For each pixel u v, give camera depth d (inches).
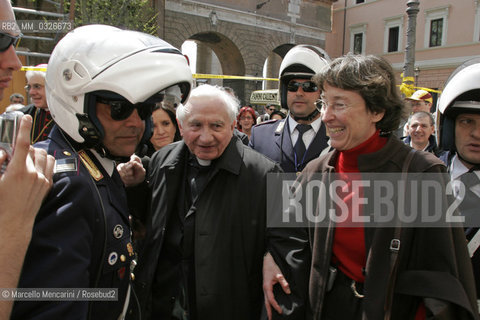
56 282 33.8
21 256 32.1
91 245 39.9
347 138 51.6
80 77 39.8
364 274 50.1
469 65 58.9
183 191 66.2
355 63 49.6
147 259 63.9
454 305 45.5
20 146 32.0
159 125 105.0
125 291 47.0
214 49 794.2
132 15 396.8
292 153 93.8
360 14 1005.2
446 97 60.6
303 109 92.6
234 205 61.9
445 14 832.9
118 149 45.1
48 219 35.5
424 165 48.8
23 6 302.7
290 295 56.6
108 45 40.6
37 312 33.4
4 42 39.1
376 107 50.2
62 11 192.4
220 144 62.2
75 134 41.9
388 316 46.3
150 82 39.9
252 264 62.6
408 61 256.2
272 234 61.2
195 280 60.1
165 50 43.1
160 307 63.1
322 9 853.2
